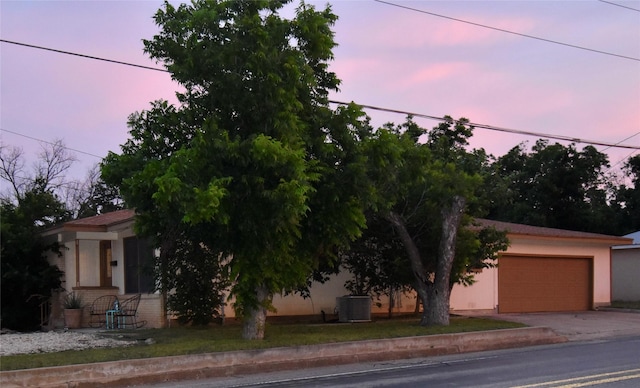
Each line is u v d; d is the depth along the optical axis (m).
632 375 10.30
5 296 21.39
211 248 14.21
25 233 21.28
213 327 17.00
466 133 29.19
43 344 14.14
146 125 13.69
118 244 20.38
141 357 11.46
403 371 11.66
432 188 17.00
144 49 13.19
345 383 10.34
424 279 17.73
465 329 16.12
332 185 13.39
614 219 41.41
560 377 10.23
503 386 9.50
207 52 12.64
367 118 18.91
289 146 12.41
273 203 12.07
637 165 43.84
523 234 24.50
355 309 19.25
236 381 10.96
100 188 40.91
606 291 28.09
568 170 40.53
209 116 13.10
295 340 13.55
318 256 15.25
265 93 12.62
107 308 19.88
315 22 13.50
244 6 13.09
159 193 11.16
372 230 18.62
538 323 20.14
